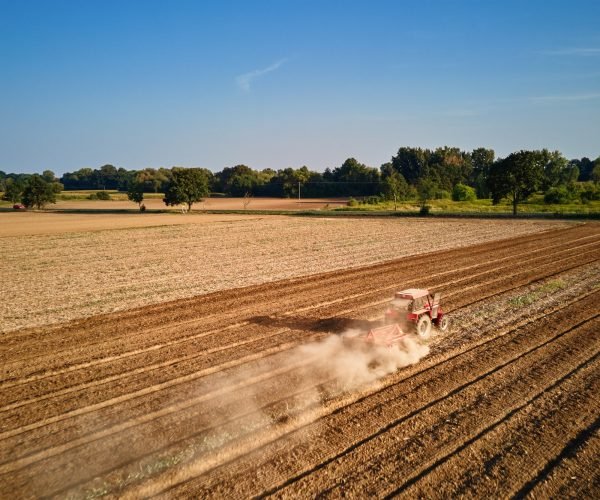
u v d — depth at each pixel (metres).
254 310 18.88
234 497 7.62
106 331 16.52
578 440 9.09
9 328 17.08
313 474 8.11
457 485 7.82
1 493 7.87
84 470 8.44
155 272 27.72
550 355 13.34
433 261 29.48
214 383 11.93
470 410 10.24
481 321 16.67
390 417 10.02
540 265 27.17
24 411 10.69
